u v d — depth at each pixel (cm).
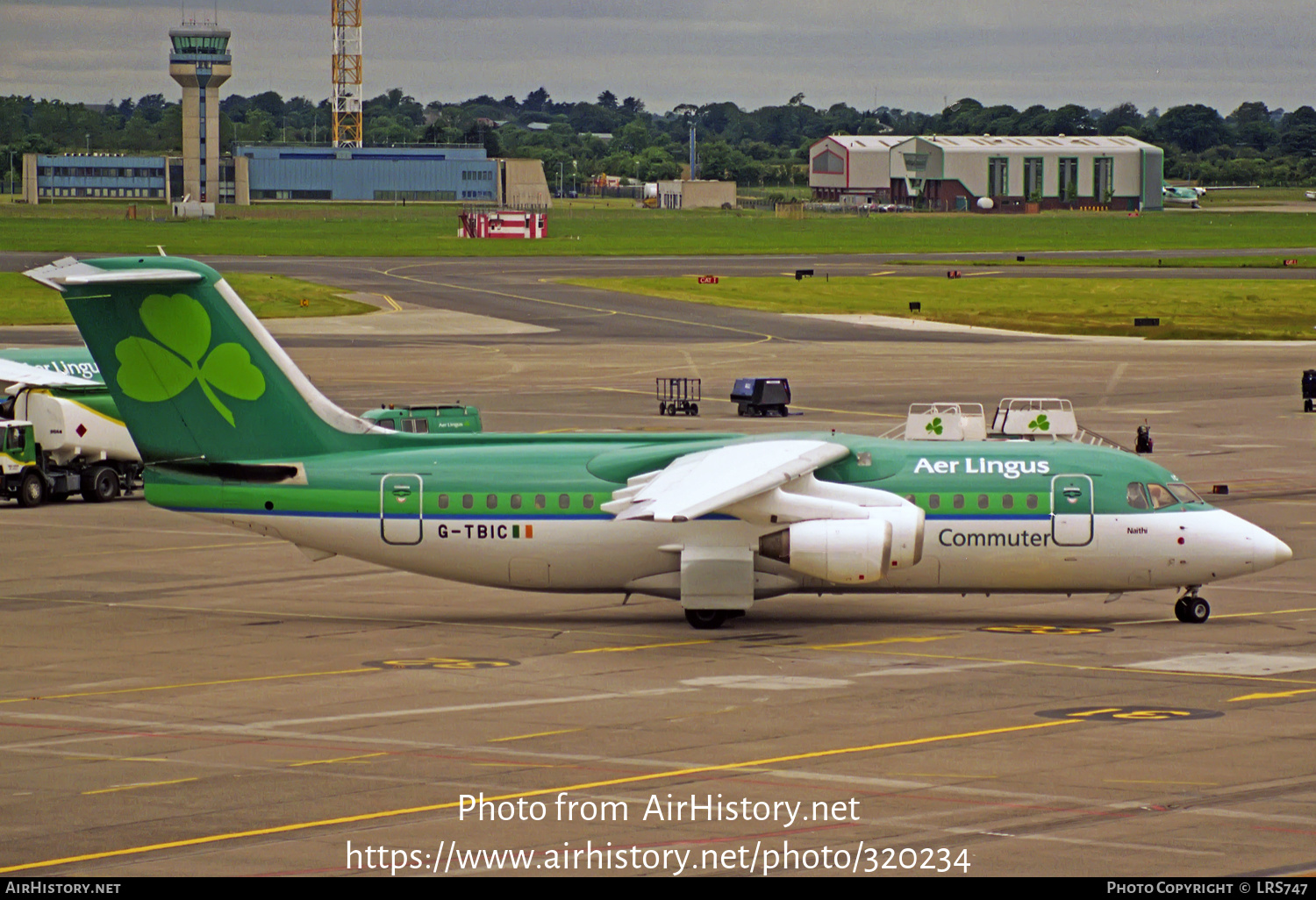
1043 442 9931
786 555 9306
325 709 7462
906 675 8150
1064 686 7856
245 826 5588
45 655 8825
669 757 6506
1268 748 6569
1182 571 9544
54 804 5884
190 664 8569
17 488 14812
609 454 9719
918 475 9612
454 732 6962
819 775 6194
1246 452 17388
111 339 9538
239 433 9669
